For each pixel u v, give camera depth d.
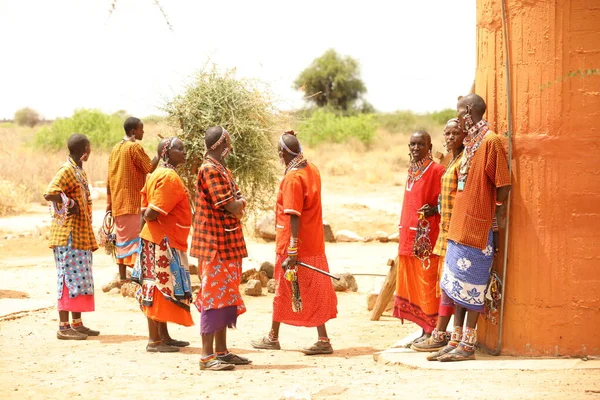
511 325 8.04
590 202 7.76
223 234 8.17
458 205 7.95
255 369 8.19
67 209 10.00
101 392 7.19
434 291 8.92
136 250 12.96
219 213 8.17
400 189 34.41
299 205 8.84
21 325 10.84
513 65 7.95
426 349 8.55
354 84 96.06
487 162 7.74
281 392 7.02
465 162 7.90
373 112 97.56
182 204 9.01
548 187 7.82
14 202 26.41
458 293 7.89
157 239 8.88
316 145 57.50
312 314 9.09
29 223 23.52
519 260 7.96
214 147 8.17
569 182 7.79
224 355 8.36
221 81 13.12
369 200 29.89
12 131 70.06
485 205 7.80
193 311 12.13
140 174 13.02
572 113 7.77
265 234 20.25
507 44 7.97
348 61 96.75
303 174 8.95
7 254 18.14
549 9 7.78
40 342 9.77
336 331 10.66
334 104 95.94
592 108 7.75
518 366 7.43
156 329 9.20
